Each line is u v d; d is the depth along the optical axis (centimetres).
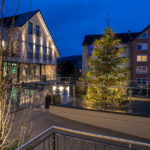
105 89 700
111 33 744
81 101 835
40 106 774
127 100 721
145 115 491
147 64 2584
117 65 746
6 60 314
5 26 305
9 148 357
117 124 532
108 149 408
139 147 436
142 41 2592
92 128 554
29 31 2030
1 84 319
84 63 2545
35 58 2162
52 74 2436
